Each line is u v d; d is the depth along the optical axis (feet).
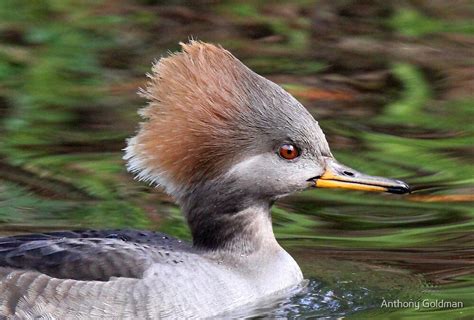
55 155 53.16
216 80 38.81
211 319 37.29
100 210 47.39
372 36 68.59
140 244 38.42
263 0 72.79
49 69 63.46
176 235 45.01
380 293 39.91
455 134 56.39
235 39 67.92
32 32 67.72
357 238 45.44
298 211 48.47
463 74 63.67
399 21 70.74
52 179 50.52
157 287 36.65
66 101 59.57
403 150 54.39
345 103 60.08
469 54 66.13
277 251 40.14
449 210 48.08
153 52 65.72
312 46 67.51
